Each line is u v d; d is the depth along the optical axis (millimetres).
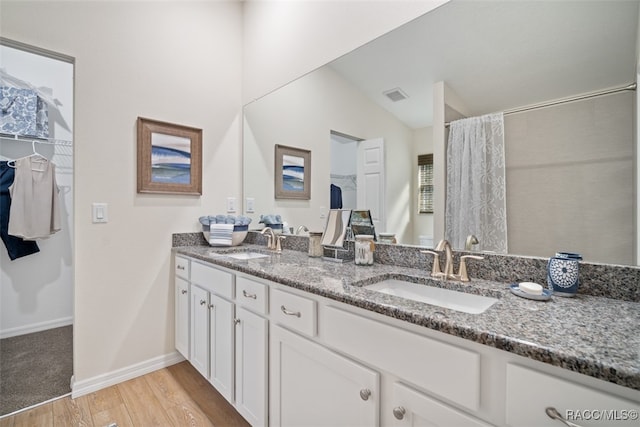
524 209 1120
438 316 769
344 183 1743
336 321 1009
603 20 969
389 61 1512
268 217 2256
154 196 2053
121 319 1927
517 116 1136
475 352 700
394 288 1287
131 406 1686
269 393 1312
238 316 1497
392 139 1513
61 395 1767
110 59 1868
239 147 2475
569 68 1028
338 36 1745
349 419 970
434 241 1358
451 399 733
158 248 2076
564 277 951
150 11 2033
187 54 2199
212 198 2320
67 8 1722
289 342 1193
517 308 838
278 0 2148
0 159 2498
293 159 2053
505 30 1164
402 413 823
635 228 912
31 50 1635
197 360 1859
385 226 1541
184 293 2014
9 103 2400
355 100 1669
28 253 2582
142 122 1978
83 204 1782
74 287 1764
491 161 1199
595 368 539
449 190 1314
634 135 913
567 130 1030
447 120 1318
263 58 2281
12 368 2068
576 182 1012
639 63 900
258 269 1367
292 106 2043
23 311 2650
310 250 1772
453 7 1294
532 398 620
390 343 855
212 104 2318
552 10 1065
